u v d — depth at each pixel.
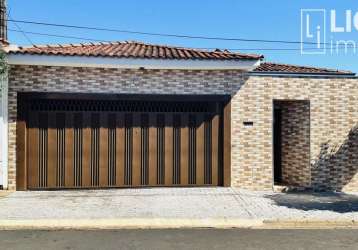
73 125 13.02
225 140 13.41
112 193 12.52
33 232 8.77
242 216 10.01
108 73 12.96
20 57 12.06
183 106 13.43
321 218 9.84
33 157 12.91
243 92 13.45
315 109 13.71
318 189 13.70
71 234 8.62
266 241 8.14
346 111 13.83
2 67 11.59
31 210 10.38
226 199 11.85
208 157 13.50
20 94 12.68
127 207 10.79
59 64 12.45
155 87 13.14
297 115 14.12
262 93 13.52
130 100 13.14
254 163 13.51
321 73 13.76
